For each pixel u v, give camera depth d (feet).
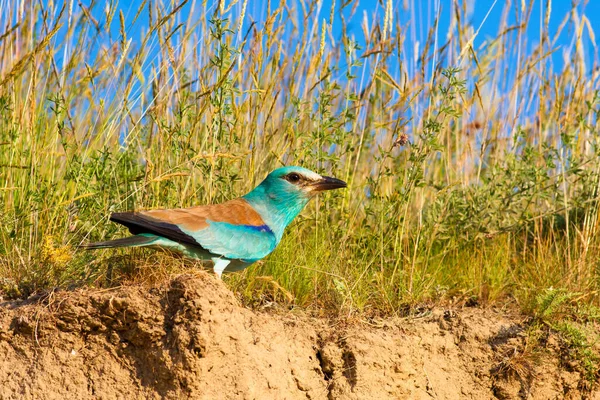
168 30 41.70
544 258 41.83
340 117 42.68
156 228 32.01
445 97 40.42
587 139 46.65
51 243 33.04
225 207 34.91
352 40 41.01
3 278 33.04
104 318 30.17
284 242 38.88
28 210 36.09
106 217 35.63
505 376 35.27
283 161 43.24
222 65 37.78
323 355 32.71
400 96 42.57
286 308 35.99
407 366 33.58
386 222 41.14
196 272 31.04
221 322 29.89
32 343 30.48
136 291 30.37
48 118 41.11
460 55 43.68
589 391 35.76
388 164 46.57
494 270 40.73
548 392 35.42
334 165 41.83
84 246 30.96
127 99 38.40
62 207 36.45
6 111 40.01
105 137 41.42
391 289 37.81
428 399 34.04
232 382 30.01
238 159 39.01
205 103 37.60
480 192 44.29
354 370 32.63
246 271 37.04
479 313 37.78
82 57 41.16
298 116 40.50
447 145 47.09
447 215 43.70
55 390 29.96
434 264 41.65
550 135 49.16
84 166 37.35
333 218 42.78
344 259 39.40
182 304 29.58
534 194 43.70
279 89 40.88
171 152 39.52
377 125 41.91
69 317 30.32
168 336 29.60
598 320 37.45
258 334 31.78
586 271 39.99
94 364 30.17
